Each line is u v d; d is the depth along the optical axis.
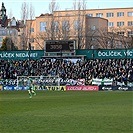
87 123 26.59
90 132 22.58
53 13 132.38
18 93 69.62
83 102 46.66
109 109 37.03
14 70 90.88
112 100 49.94
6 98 55.00
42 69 89.88
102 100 50.09
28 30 129.38
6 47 131.12
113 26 175.50
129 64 86.12
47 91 77.19
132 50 88.31
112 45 120.00
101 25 148.75
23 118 29.75
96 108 38.22
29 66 91.38
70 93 68.88
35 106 41.06
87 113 33.34
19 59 94.12
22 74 90.19
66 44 90.06
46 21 138.88
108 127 24.64
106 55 89.69
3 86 85.31
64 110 36.31
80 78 85.50
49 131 23.06
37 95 62.84
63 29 126.12
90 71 86.31
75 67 88.31
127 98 54.00
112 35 133.38
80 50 90.75
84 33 129.50
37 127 24.77
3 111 35.62
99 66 87.25
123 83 80.19
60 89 82.69
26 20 130.62
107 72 84.81
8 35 156.75
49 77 84.56
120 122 27.03
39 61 91.94
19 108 38.75
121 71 83.94
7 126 25.27
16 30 158.25
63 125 25.64
